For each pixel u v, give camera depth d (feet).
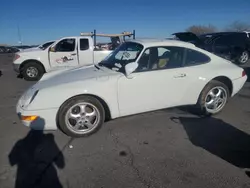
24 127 12.88
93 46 29.78
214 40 37.68
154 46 12.62
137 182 8.22
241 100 17.79
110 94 11.48
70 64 29.12
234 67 14.57
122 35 39.73
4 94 20.92
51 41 31.27
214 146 10.77
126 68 11.30
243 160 9.59
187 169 8.96
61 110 10.94
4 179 8.40
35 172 8.83
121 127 12.83
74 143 11.08
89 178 8.48
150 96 12.39
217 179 8.36
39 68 28.07
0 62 54.29
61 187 8.01
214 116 14.43
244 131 12.37
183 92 13.12
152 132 12.24
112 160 9.62
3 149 10.52
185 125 13.11
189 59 13.38
